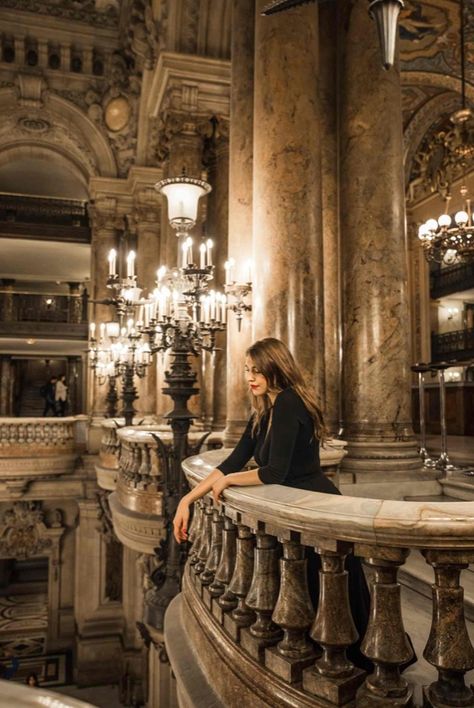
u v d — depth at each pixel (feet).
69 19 48.16
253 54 21.81
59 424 47.96
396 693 5.98
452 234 29.43
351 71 19.70
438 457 22.54
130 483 24.03
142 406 47.11
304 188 16.97
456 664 5.60
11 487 47.39
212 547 9.66
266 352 8.51
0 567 78.48
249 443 9.08
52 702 2.56
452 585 5.73
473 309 63.98
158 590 16.39
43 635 61.26
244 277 20.13
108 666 49.78
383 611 6.05
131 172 49.65
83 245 73.10
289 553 6.98
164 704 26.73
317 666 6.43
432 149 47.21
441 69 37.19
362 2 19.83
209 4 30.14
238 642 7.86
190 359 32.12
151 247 49.24
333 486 8.34
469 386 37.73
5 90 49.78
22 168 71.41
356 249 18.67
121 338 29.40
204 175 34.22
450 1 29.81
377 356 18.12
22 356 104.94
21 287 99.35
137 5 36.58
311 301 16.70
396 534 5.65
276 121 17.13
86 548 50.52
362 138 19.07
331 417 20.53
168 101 30.83
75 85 51.24
